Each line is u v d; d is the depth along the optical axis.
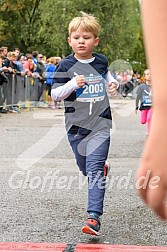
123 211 5.16
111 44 30.08
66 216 4.99
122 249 3.27
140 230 4.58
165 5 0.77
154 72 0.77
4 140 10.48
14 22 37.19
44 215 5.02
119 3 29.70
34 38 36.75
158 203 0.78
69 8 29.31
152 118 0.79
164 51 0.77
